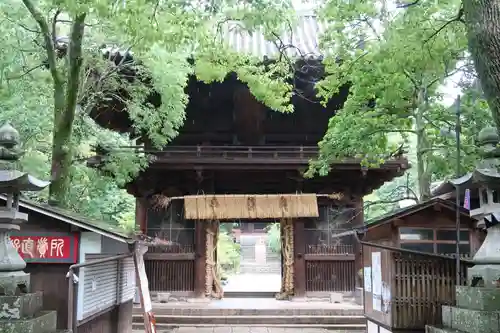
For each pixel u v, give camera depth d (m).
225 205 19.05
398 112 15.05
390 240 11.66
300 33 20.41
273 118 20.64
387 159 18.31
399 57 10.92
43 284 9.27
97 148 18.08
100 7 8.31
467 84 14.99
